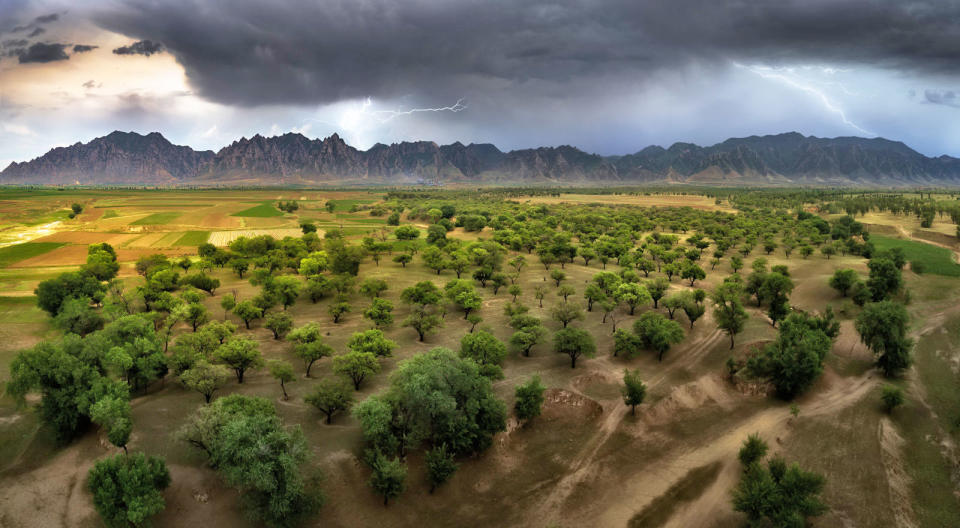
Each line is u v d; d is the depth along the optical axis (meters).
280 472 51.22
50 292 112.38
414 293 124.19
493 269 169.12
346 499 58.22
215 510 55.28
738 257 190.50
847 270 136.38
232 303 116.12
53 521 53.47
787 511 53.09
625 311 128.50
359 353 83.06
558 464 68.81
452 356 72.94
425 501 59.97
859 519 58.88
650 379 91.00
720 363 98.31
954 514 59.94
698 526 58.19
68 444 66.31
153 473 53.94
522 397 75.00
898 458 70.06
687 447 73.12
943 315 123.25
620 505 61.41
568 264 191.38
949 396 86.31
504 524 57.81
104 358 73.81
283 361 93.19
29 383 64.56
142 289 121.75
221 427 57.06
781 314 114.50
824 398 86.25
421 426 63.50
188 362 81.75
